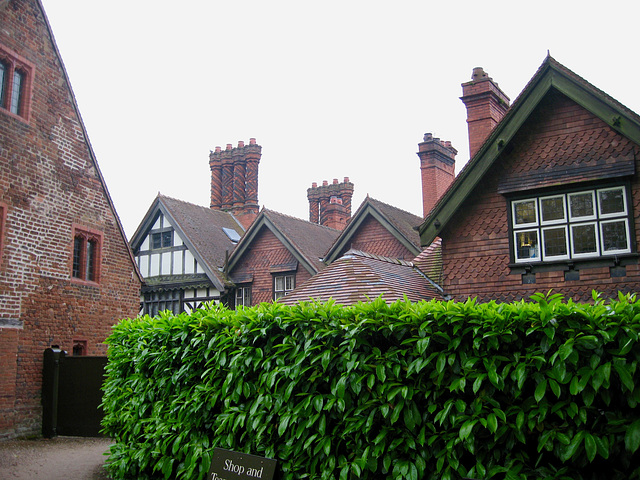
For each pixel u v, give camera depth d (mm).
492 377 4273
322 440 5047
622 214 9711
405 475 4520
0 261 11992
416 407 4656
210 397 6102
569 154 10234
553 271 10164
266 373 5594
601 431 4031
